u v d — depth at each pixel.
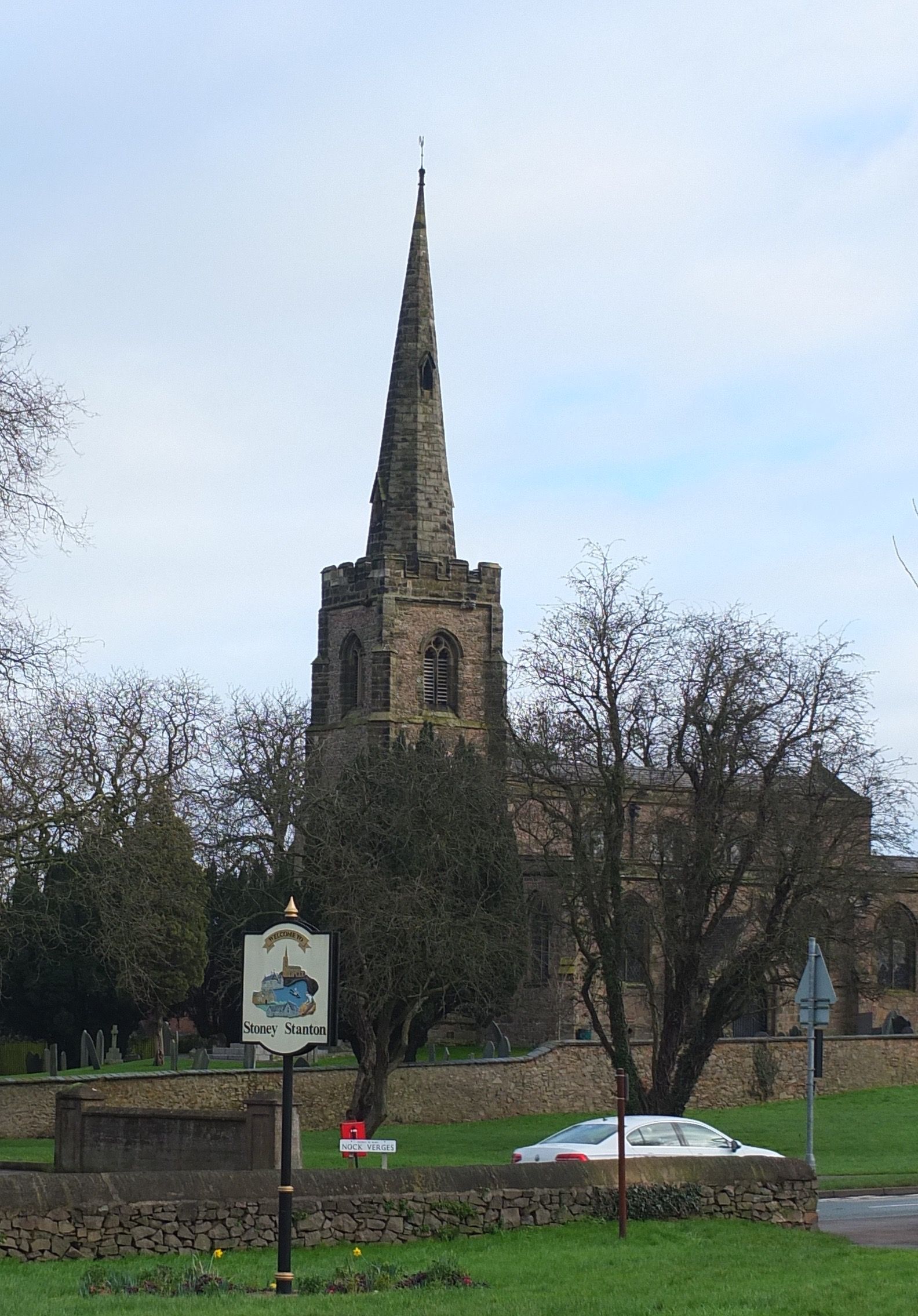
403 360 103.06
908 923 86.31
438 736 95.88
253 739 80.81
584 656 53.84
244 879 76.00
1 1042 80.62
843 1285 20.25
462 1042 89.69
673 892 53.66
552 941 86.94
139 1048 82.88
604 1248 24.28
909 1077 71.75
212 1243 23.92
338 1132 56.38
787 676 52.91
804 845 51.66
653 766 54.22
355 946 54.78
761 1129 58.97
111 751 50.34
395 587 98.19
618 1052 53.62
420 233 104.75
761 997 55.31
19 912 46.00
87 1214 23.08
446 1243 24.95
